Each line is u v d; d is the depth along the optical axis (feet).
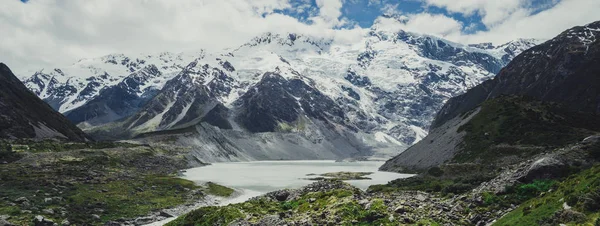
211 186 449.06
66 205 293.64
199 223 192.03
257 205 202.39
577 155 203.82
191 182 467.52
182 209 331.77
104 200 326.85
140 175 501.56
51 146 640.58
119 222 277.64
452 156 495.41
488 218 160.45
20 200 285.64
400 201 177.78
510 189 184.65
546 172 191.21
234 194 418.31
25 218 247.29
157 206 330.54
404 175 550.36
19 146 597.11
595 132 438.40
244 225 166.20
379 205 167.32
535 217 132.87
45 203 291.79
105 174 461.37
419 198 191.01
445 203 182.19
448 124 634.43
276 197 233.96
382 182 488.02
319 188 233.76
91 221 269.44
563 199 133.08
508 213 155.12
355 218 159.94
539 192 175.32
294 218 168.76
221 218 183.21
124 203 327.47
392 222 151.94
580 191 130.41
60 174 426.10
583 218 115.85
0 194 304.30
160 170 654.53
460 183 274.36
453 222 157.69
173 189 409.08
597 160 198.39
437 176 426.92
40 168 461.37
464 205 176.45
